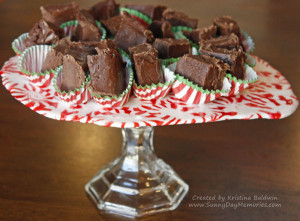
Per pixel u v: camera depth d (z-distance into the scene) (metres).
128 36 0.36
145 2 0.62
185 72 0.31
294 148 0.44
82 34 0.36
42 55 0.36
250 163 0.42
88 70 0.31
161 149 0.43
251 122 0.48
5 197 0.37
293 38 0.59
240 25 0.61
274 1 0.73
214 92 0.31
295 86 0.49
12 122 0.45
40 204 0.36
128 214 0.37
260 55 0.54
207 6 0.66
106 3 0.43
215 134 0.46
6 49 0.48
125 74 0.32
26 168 0.40
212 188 0.39
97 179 0.39
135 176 0.40
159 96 0.32
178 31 0.42
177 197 0.38
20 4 0.63
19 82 0.33
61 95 0.30
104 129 0.46
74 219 0.36
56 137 0.44
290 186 0.39
